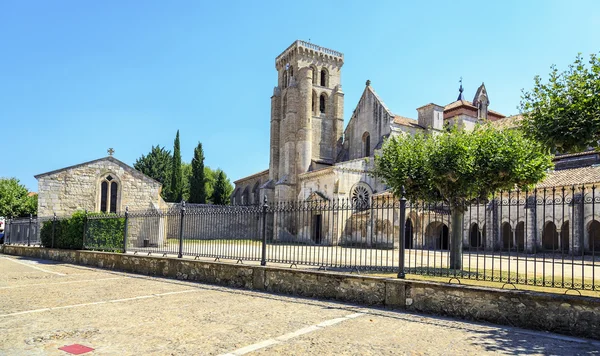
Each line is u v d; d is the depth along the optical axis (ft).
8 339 25.39
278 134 215.92
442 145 52.47
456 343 25.36
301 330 28.04
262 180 232.32
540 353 23.54
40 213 117.91
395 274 42.52
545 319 28.68
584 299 27.40
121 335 26.45
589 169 102.47
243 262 51.70
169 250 62.39
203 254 55.26
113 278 55.11
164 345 24.31
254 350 23.40
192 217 58.29
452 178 49.52
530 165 48.49
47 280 53.01
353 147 192.65
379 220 119.85
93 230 74.79
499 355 23.02
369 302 37.27
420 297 34.45
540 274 51.44
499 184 50.21
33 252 89.81
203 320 30.73
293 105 200.75
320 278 40.75
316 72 212.64
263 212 48.42
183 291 44.42
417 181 54.44
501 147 49.14
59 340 25.26
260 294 42.86
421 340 25.96
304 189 167.02
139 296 41.16
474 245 116.47
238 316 32.27
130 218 73.46
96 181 125.49
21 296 40.78
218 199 268.41
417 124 174.40
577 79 34.55
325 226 139.85
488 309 31.01
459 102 190.90
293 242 46.70
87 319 30.86
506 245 109.50
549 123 34.35
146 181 131.85
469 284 35.04
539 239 100.73
